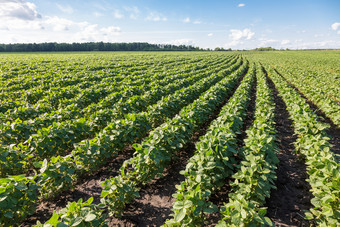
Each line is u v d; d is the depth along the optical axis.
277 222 4.12
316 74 24.64
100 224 3.28
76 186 5.30
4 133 5.92
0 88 13.08
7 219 3.60
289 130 9.08
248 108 12.36
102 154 5.72
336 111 9.64
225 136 5.15
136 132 6.70
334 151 7.23
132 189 4.28
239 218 2.91
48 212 4.45
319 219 3.70
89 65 27.05
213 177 4.36
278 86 15.69
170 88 13.77
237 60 53.38
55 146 5.96
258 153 4.85
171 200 4.80
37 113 8.48
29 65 25.14
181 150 7.05
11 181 3.63
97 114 7.76
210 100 9.70
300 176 5.66
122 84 15.34
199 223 3.51
